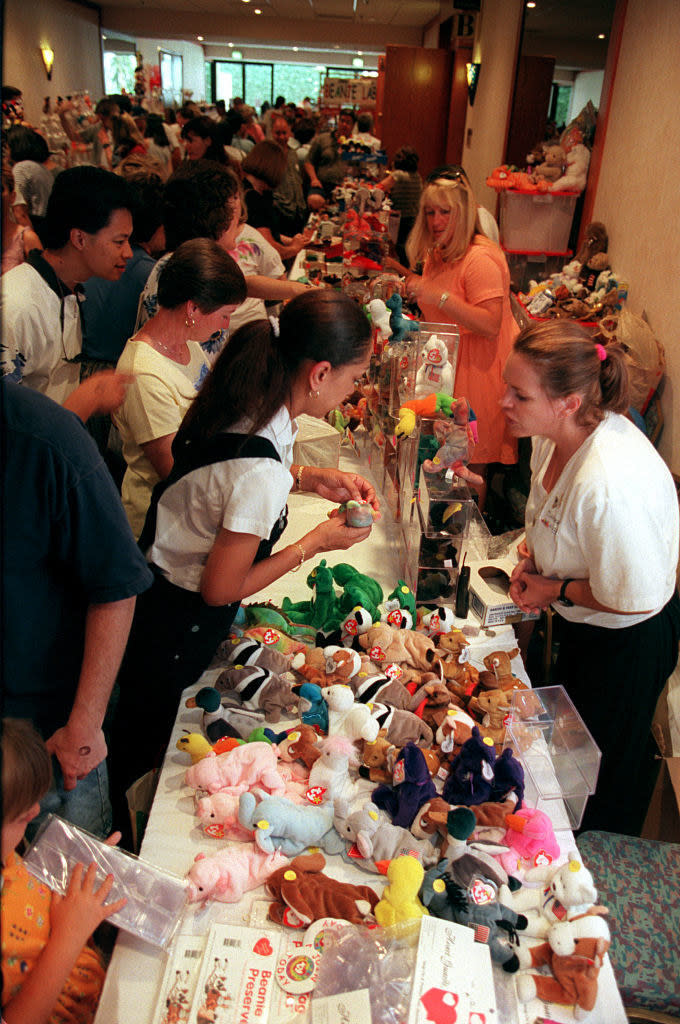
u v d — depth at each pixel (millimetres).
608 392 1736
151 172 2967
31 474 1193
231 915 1192
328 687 1564
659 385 3645
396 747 1437
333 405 1500
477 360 3340
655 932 1571
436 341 2383
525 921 1146
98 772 1588
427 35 14477
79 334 2420
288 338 1390
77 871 1142
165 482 1511
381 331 2789
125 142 8000
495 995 1056
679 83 3494
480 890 1166
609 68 4367
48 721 1433
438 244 3230
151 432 1951
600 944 1098
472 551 2271
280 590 2139
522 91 6406
